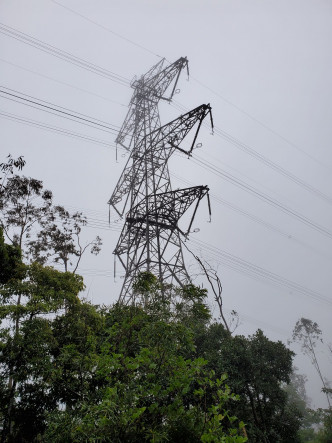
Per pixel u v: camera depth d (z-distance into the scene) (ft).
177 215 81.87
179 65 104.88
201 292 30.91
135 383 22.29
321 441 92.58
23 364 38.86
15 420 39.04
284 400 65.62
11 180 62.03
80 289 50.14
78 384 35.32
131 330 27.68
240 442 16.10
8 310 40.42
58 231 79.87
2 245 45.06
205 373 22.04
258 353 68.80
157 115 111.45
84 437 18.95
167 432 18.43
